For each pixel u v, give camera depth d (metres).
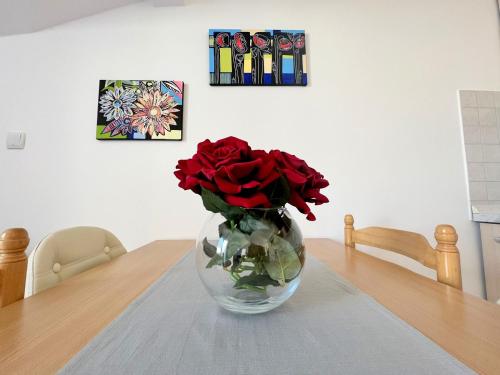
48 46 1.26
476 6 1.40
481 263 1.25
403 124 1.31
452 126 1.33
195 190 0.36
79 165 1.22
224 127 1.27
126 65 1.28
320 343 0.30
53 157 1.21
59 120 1.23
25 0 1.14
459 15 1.39
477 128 1.33
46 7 1.18
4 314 0.38
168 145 1.25
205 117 1.27
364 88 1.32
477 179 1.29
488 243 1.22
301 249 0.40
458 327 0.34
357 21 1.35
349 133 1.29
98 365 0.26
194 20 1.31
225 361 0.27
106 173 1.22
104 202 1.21
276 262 0.37
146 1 1.31
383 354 0.28
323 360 0.27
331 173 1.27
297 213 1.25
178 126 1.25
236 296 0.37
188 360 0.27
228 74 1.27
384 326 0.34
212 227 0.39
